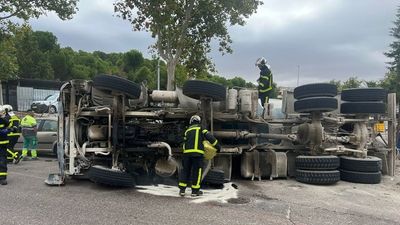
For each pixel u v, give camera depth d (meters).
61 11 23.22
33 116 13.02
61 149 8.33
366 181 9.70
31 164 11.55
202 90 8.28
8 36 23.86
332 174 9.27
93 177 7.79
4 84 33.81
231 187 8.59
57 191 7.64
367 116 10.51
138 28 17.11
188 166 7.61
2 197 7.07
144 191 7.82
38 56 51.44
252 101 9.38
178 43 17.56
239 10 17.53
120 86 8.12
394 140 11.24
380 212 6.87
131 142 8.77
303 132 9.98
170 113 8.88
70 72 56.56
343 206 7.21
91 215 5.98
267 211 6.58
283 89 10.95
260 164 9.80
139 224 5.60
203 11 17.84
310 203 7.33
